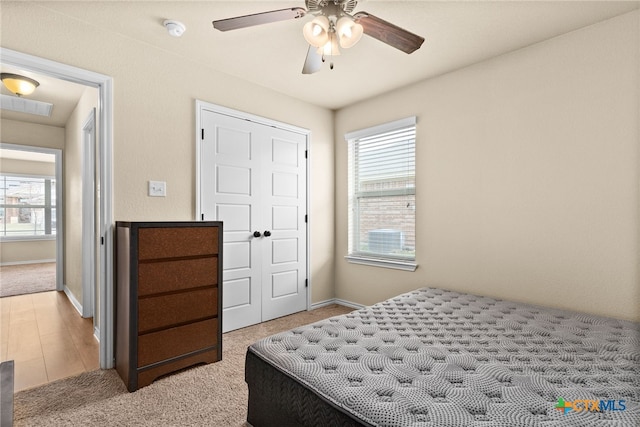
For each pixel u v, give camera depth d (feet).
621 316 6.68
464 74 9.09
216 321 7.70
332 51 5.88
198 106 8.82
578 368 4.40
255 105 10.23
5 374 4.08
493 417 3.30
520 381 4.03
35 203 22.88
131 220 7.63
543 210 7.72
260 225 10.40
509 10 6.52
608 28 6.79
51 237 23.00
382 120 11.14
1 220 21.71
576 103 7.21
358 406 3.58
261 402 4.89
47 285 15.34
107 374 7.04
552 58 7.55
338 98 11.53
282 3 6.50
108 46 7.34
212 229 7.68
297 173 11.51
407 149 10.57
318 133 12.26
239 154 9.83
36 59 6.39
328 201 12.63
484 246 8.74
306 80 10.03
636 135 6.48
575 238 7.27
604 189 6.87
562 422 3.22
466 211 9.09
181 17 6.88
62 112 12.67
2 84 10.25
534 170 7.84
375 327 5.97
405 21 6.93
